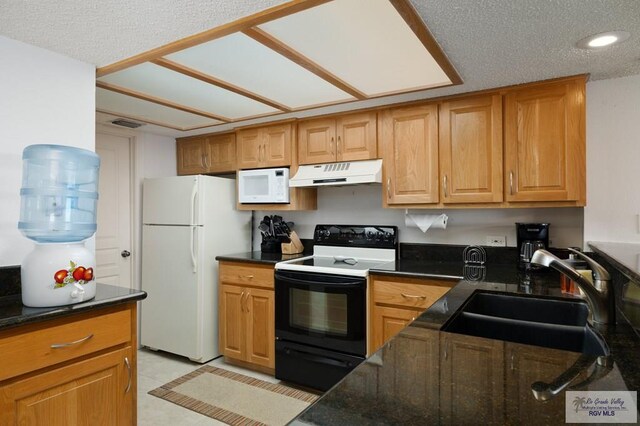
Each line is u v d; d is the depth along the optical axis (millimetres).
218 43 1741
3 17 1492
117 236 3422
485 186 2365
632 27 1557
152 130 3441
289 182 3033
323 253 3197
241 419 2289
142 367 3082
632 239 2080
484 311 1712
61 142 1861
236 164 3398
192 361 3211
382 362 855
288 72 2082
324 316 2590
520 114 2258
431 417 604
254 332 2963
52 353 1408
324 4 1423
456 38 1651
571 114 2129
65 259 1499
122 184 3471
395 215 3014
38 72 1781
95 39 1679
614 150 2127
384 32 1646
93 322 1542
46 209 1681
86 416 1515
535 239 2338
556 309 1589
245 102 2637
